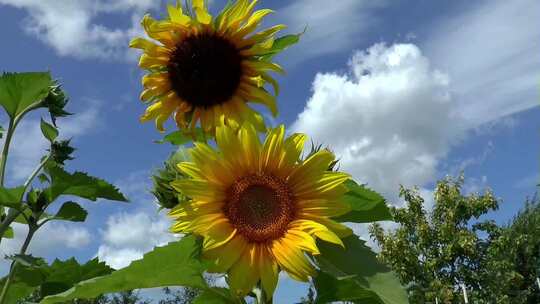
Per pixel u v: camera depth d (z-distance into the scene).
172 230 0.53
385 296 0.50
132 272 0.52
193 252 0.53
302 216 0.55
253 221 0.54
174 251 0.53
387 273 0.51
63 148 1.13
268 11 0.64
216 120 0.63
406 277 4.29
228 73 0.64
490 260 4.41
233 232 0.53
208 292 0.56
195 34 0.64
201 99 0.64
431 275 4.28
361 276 0.51
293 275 0.51
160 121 0.65
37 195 1.06
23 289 1.04
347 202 0.58
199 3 0.62
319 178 0.55
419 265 4.30
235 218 0.54
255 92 0.64
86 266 1.02
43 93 1.10
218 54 0.63
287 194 0.55
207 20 0.63
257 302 0.56
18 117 1.11
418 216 4.41
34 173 1.12
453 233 4.31
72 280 1.02
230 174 0.55
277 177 0.56
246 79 0.64
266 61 0.66
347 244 0.53
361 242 0.53
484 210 4.35
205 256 0.52
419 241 4.37
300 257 0.51
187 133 0.65
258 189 0.55
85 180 1.03
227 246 0.53
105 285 0.53
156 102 0.65
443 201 4.41
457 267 4.34
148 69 0.65
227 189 0.55
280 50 0.64
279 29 0.64
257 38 0.64
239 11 0.63
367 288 0.50
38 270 1.02
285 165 0.56
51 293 1.02
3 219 1.12
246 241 0.53
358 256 0.52
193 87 0.63
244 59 0.64
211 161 0.55
